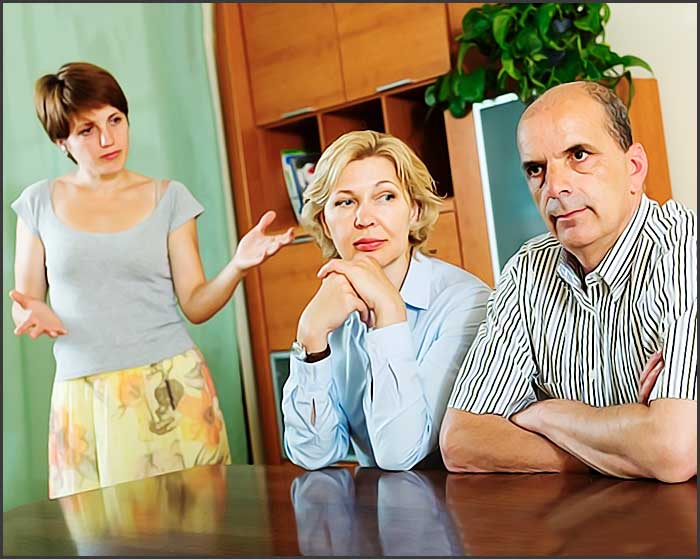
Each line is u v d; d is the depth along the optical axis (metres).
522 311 1.75
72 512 1.74
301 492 1.69
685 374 1.50
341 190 1.82
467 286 1.92
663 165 3.56
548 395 1.79
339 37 4.07
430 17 3.78
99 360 2.73
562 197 1.53
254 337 4.45
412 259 1.91
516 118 3.50
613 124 1.53
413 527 1.37
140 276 2.77
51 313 2.68
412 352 1.78
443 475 1.70
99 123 2.72
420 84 3.84
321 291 1.81
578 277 1.68
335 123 4.27
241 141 4.39
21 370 3.57
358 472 1.81
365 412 1.80
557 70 3.41
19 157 3.64
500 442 1.67
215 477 1.92
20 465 3.56
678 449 1.47
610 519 1.30
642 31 3.66
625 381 1.64
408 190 1.85
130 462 2.71
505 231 3.58
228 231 4.40
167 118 4.16
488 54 3.61
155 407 2.74
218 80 4.43
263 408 4.42
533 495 1.48
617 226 1.56
